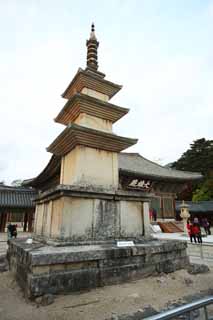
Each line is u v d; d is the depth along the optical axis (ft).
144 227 29.04
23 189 111.65
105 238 25.32
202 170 203.72
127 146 32.14
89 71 35.24
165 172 123.44
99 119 33.55
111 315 15.05
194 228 53.83
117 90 36.81
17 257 23.89
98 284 19.74
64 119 36.91
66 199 23.90
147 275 22.99
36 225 32.55
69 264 18.90
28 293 17.03
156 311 15.71
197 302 9.35
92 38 39.42
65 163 33.45
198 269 26.91
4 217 98.48
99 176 29.60
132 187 103.14
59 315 14.89
